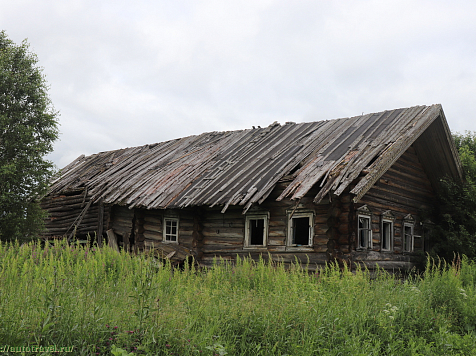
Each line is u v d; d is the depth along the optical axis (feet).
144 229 50.65
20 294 18.56
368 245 38.29
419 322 23.65
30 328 15.40
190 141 66.95
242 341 18.26
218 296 22.99
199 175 49.90
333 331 19.69
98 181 60.64
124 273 27.40
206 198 42.52
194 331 17.71
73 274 24.77
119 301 20.03
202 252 45.34
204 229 45.78
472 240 44.93
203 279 28.63
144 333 16.40
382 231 40.68
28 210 48.98
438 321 23.95
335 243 35.73
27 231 48.65
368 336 20.62
